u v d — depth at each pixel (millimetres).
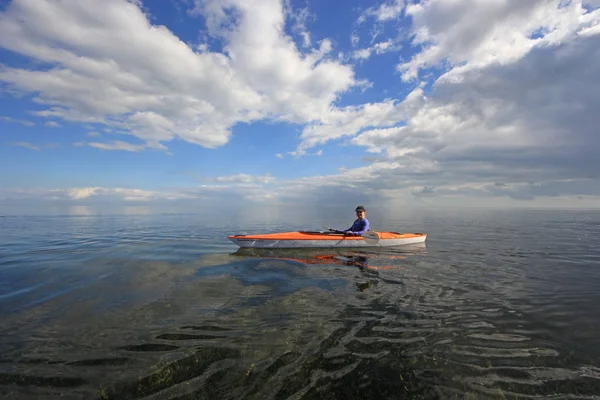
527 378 3088
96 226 20578
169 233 16234
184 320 4445
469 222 25453
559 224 23188
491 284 6410
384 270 7742
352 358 3443
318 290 5945
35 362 3324
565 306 5105
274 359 3406
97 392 2848
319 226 20938
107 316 4586
